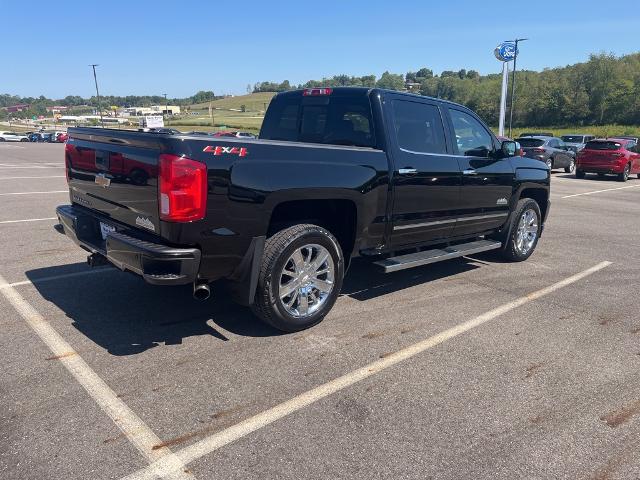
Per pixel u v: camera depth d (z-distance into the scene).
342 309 4.82
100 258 4.30
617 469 2.66
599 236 8.63
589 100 74.94
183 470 2.57
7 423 2.90
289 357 3.79
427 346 4.06
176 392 3.27
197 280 3.64
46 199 11.21
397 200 4.75
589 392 3.42
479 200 5.77
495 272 6.25
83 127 4.43
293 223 4.27
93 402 3.13
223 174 3.52
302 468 2.60
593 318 4.76
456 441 2.85
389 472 2.59
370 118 4.72
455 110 5.53
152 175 3.48
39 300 4.83
